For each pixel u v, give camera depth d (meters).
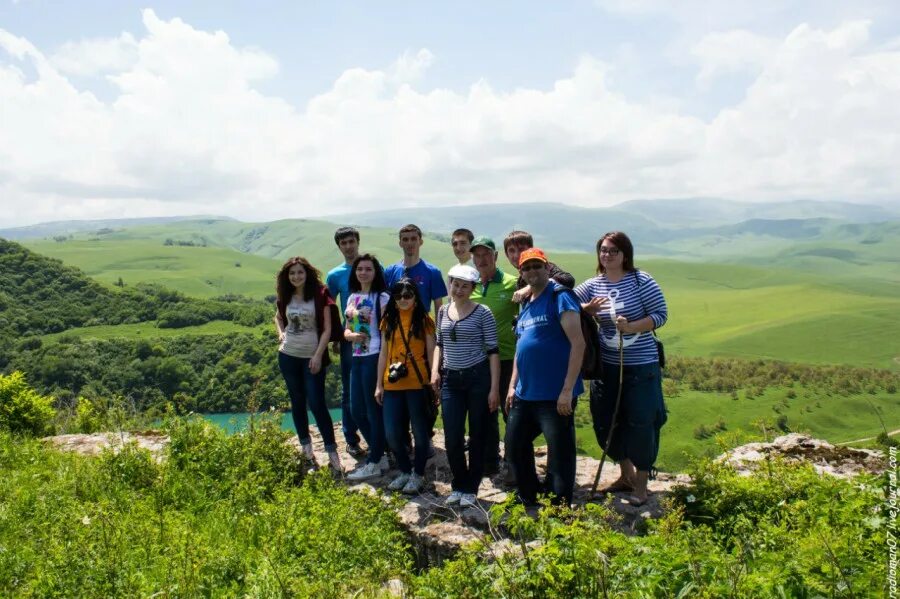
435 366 6.81
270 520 6.30
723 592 3.59
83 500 7.25
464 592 4.00
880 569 3.65
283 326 8.13
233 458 8.11
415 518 6.44
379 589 4.98
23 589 4.75
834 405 117.69
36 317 134.75
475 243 7.32
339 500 6.52
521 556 4.35
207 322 142.25
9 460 8.86
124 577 4.77
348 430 8.62
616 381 6.15
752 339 194.62
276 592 4.72
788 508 5.11
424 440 7.04
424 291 7.90
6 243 161.50
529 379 6.00
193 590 4.81
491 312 6.71
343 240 8.23
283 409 8.79
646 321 5.89
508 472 7.13
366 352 7.56
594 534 4.15
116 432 11.10
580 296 6.41
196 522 6.53
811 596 3.56
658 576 3.74
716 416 113.94
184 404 9.23
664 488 6.71
